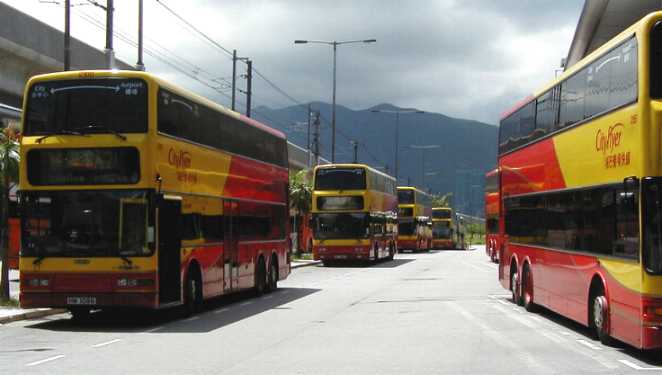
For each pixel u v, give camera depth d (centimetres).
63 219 1534
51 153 1544
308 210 5328
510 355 1157
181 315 1716
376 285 2750
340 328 1508
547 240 1612
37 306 1527
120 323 1638
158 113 1552
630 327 1098
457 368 1039
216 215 1906
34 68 3108
